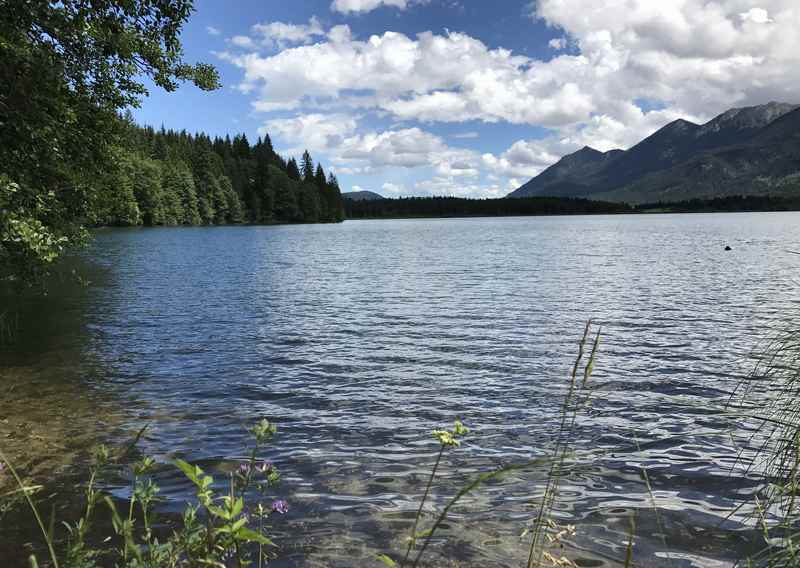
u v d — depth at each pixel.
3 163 11.02
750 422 7.57
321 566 4.22
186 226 112.62
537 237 74.38
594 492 5.60
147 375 10.25
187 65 13.83
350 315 17.25
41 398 8.69
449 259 40.25
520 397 9.01
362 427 7.58
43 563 4.16
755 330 14.57
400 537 4.69
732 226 104.19
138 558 2.29
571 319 16.44
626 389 9.44
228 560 4.27
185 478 5.79
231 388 9.44
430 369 10.82
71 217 13.19
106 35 12.01
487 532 4.79
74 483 5.61
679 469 6.14
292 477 5.93
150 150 114.81
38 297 20.34
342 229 114.81
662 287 23.77
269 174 144.62
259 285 25.02
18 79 10.63
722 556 4.41
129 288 23.39
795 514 4.75
